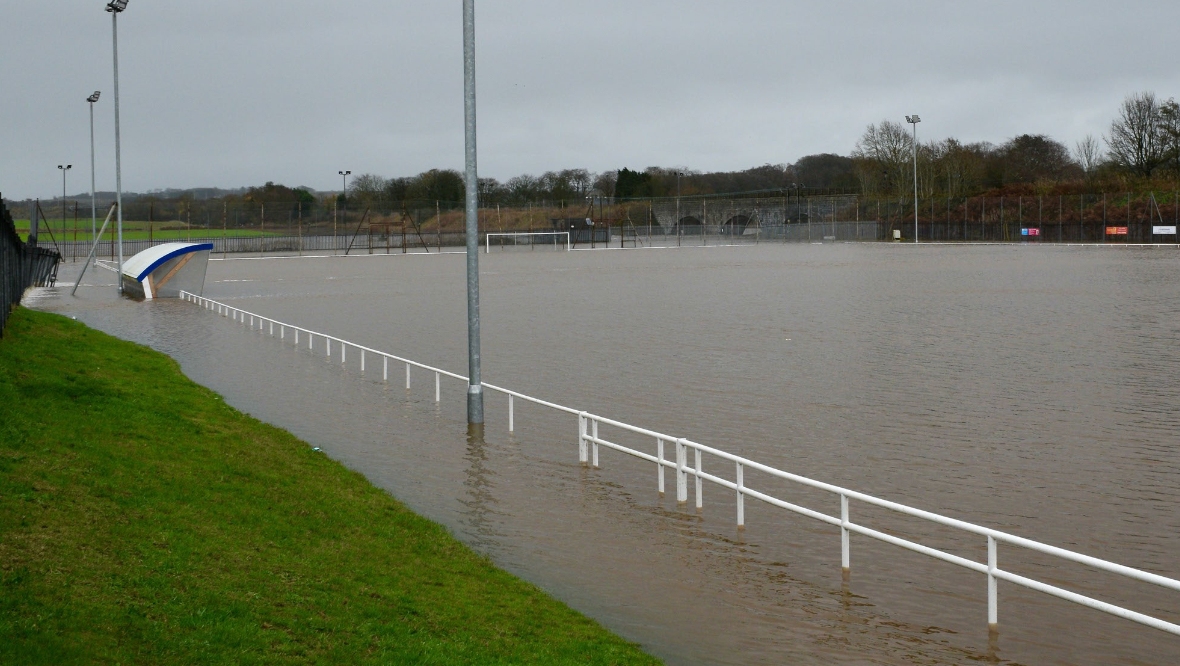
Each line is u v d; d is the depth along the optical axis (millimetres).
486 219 159500
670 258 109938
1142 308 51719
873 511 18688
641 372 34500
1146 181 131250
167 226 158500
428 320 51625
